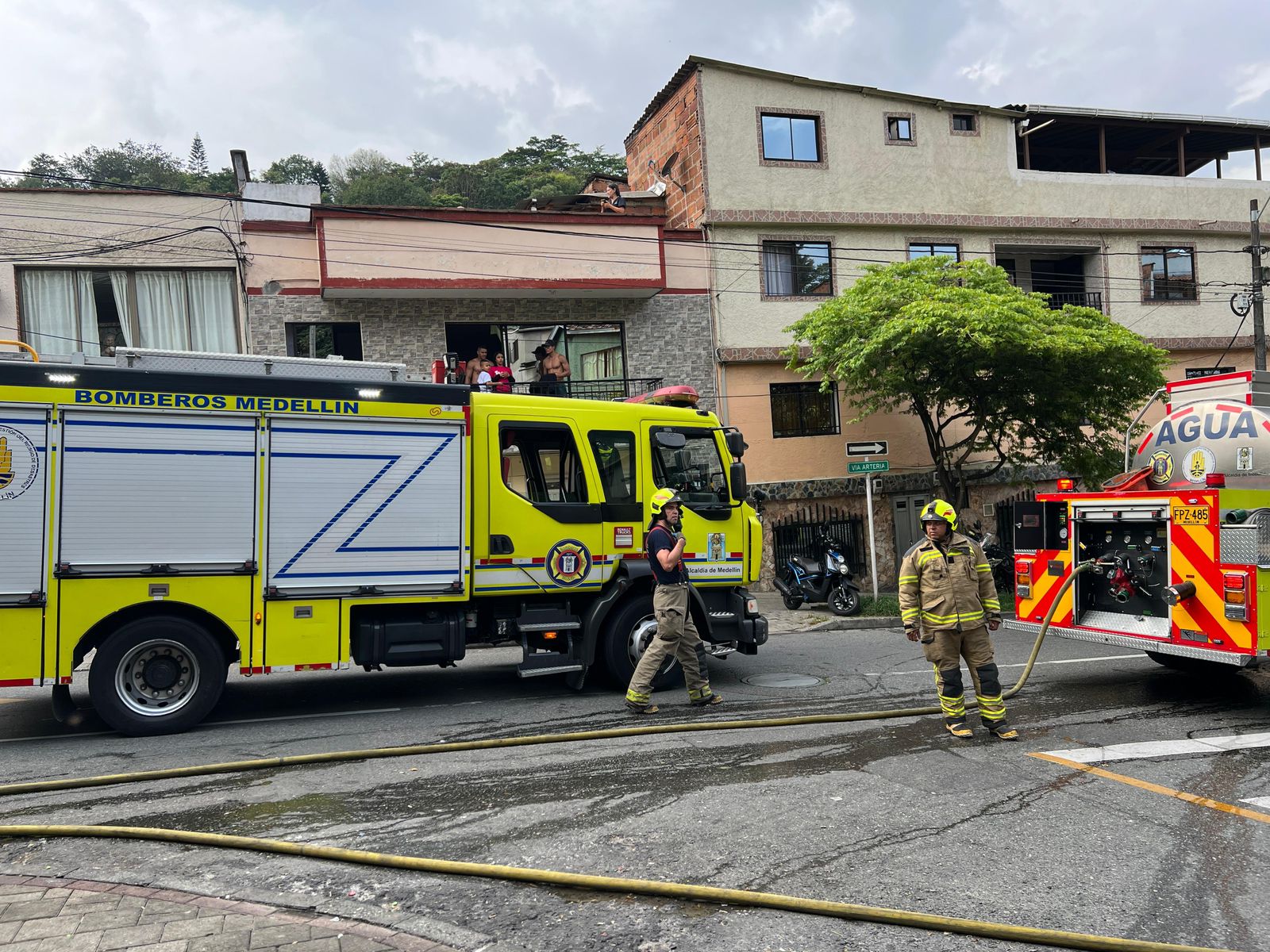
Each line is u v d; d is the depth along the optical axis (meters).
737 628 8.80
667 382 17.50
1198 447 8.41
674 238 17.66
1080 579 8.27
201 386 6.78
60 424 6.41
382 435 7.34
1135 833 4.59
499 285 15.83
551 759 6.04
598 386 17.08
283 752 6.22
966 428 19.47
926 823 4.74
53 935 3.46
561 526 8.07
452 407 7.59
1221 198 21.84
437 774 5.71
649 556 7.52
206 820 4.88
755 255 18.14
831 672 9.28
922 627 6.63
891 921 3.64
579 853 4.38
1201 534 7.17
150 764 5.94
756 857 4.31
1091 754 6.03
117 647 6.54
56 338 14.51
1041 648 10.81
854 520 18.47
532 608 8.05
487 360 16.28
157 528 6.62
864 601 15.05
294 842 4.52
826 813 4.91
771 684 8.66
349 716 7.41
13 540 6.28
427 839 4.58
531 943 3.49
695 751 6.21
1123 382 15.34
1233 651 6.93
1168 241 21.50
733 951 3.43
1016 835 4.56
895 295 15.02
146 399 6.62
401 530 7.38
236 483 6.86
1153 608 7.70
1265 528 7.05
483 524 7.75
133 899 3.84
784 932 3.58
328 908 3.79
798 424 18.39
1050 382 14.95
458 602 7.76
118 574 6.51
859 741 6.45
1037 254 21.08
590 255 16.42
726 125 18.06
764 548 17.78
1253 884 3.98
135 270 14.77
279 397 7.01
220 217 15.03
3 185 14.27
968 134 19.88
